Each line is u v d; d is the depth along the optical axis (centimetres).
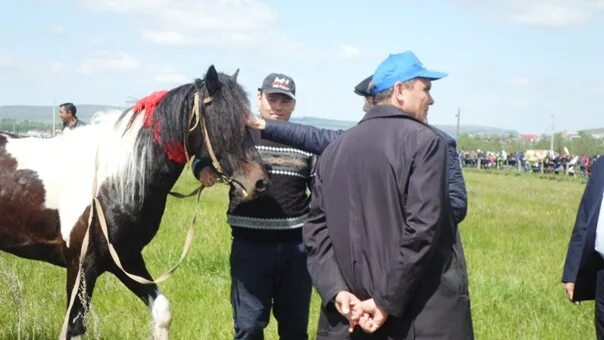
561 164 5178
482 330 639
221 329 614
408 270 315
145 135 493
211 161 482
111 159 500
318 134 461
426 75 345
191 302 696
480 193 2516
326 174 353
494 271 909
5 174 527
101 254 505
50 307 644
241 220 473
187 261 859
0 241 537
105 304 673
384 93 350
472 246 1124
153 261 855
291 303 481
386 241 330
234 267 477
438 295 330
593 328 679
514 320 686
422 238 312
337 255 345
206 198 1523
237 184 461
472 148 9425
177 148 486
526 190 2928
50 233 524
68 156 524
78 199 507
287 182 471
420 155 322
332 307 352
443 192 319
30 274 756
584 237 446
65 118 1097
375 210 333
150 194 500
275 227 471
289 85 483
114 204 497
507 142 9888
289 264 479
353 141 346
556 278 890
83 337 505
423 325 328
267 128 463
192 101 480
